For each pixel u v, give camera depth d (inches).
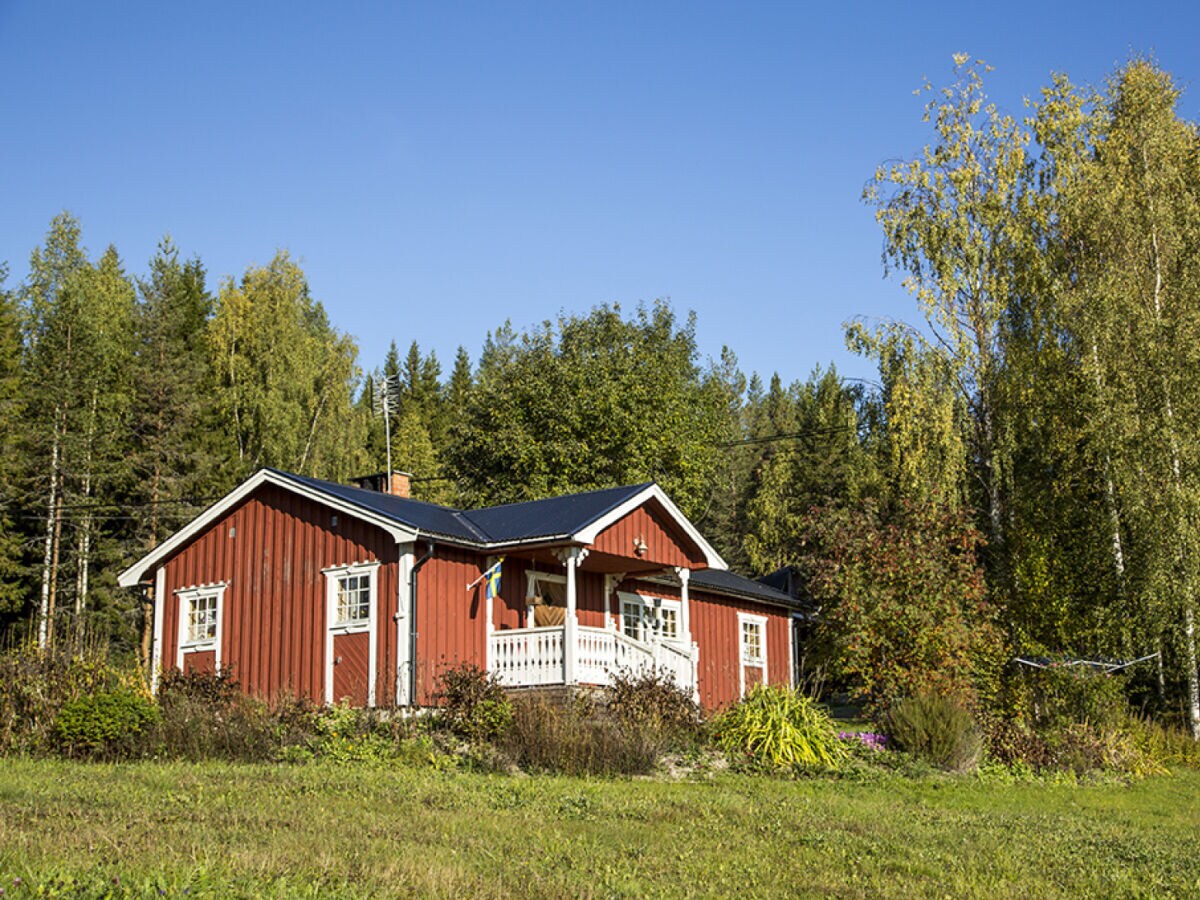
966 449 1346.0
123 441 1903.3
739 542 2486.5
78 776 603.5
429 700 885.2
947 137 1430.9
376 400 1266.0
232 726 735.1
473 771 697.6
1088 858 514.9
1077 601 1210.6
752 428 3186.5
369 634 907.4
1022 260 1360.7
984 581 1166.3
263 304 2193.7
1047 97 1432.1
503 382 1802.4
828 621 1090.7
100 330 2009.1
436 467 2773.1
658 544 1051.9
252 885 345.4
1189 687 1189.7
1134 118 1332.4
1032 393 1306.6
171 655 1010.7
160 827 440.5
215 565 1007.6
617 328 1988.2
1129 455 1143.0
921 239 1393.9
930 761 853.8
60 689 748.0
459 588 940.0
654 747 744.3
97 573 1792.6
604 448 1704.0
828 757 815.7
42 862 355.9
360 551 930.7
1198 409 1126.4
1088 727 1026.1
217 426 2107.5
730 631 1293.1
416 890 366.6
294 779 611.5
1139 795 856.3
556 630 917.2
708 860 454.0
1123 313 1184.2
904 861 475.8
